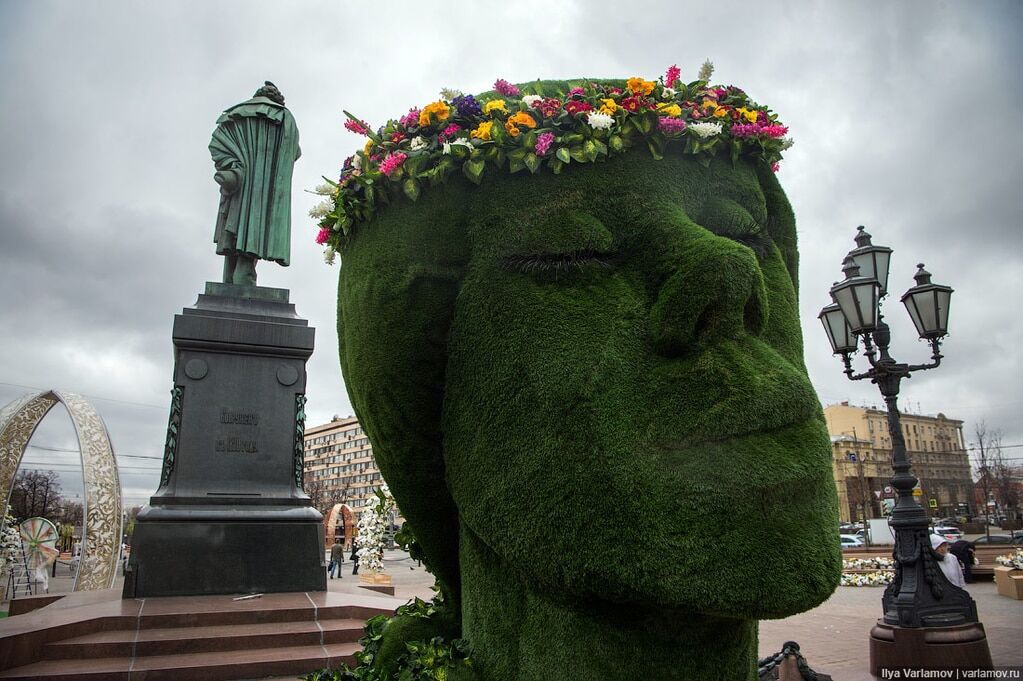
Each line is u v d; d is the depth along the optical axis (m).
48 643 6.40
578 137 2.35
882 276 8.07
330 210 2.83
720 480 1.90
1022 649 8.00
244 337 9.98
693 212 2.42
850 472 58.47
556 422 2.07
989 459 50.91
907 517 7.53
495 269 2.31
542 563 2.04
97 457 13.53
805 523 1.91
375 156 2.64
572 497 2.00
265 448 9.80
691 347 2.08
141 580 8.52
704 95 2.75
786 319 2.47
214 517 8.99
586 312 2.18
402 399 2.44
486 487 2.18
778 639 9.38
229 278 11.26
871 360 7.94
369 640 3.12
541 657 2.14
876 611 12.32
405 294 2.41
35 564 17.03
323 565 9.33
